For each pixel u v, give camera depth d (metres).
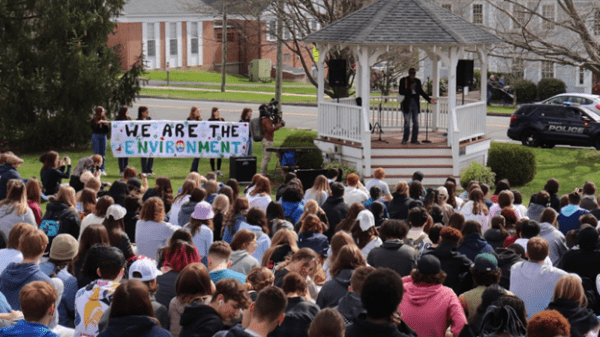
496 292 6.64
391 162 22.83
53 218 10.85
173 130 22.83
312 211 11.30
